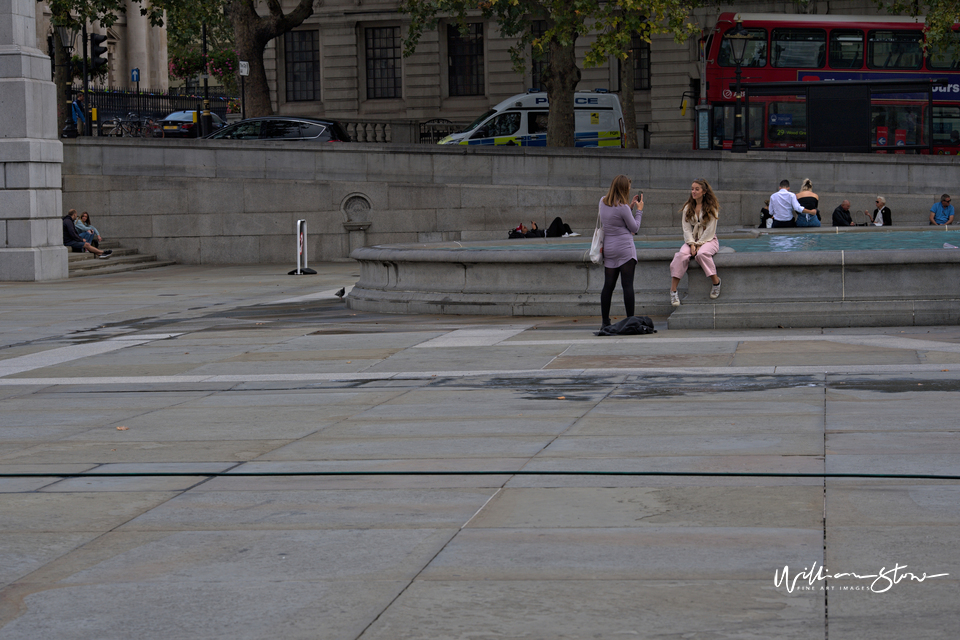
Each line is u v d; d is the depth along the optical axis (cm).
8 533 518
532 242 2016
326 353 1199
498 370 1023
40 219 2677
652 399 834
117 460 687
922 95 3256
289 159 3200
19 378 1095
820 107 3294
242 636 373
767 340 1155
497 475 604
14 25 2641
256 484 608
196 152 3228
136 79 6844
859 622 368
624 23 3042
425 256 1588
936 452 614
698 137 3447
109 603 412
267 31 3641
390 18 4784
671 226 3109
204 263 3247
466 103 4797
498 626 374
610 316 1455
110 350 1301
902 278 1264
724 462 611
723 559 438
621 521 500
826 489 544
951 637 353
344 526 509
